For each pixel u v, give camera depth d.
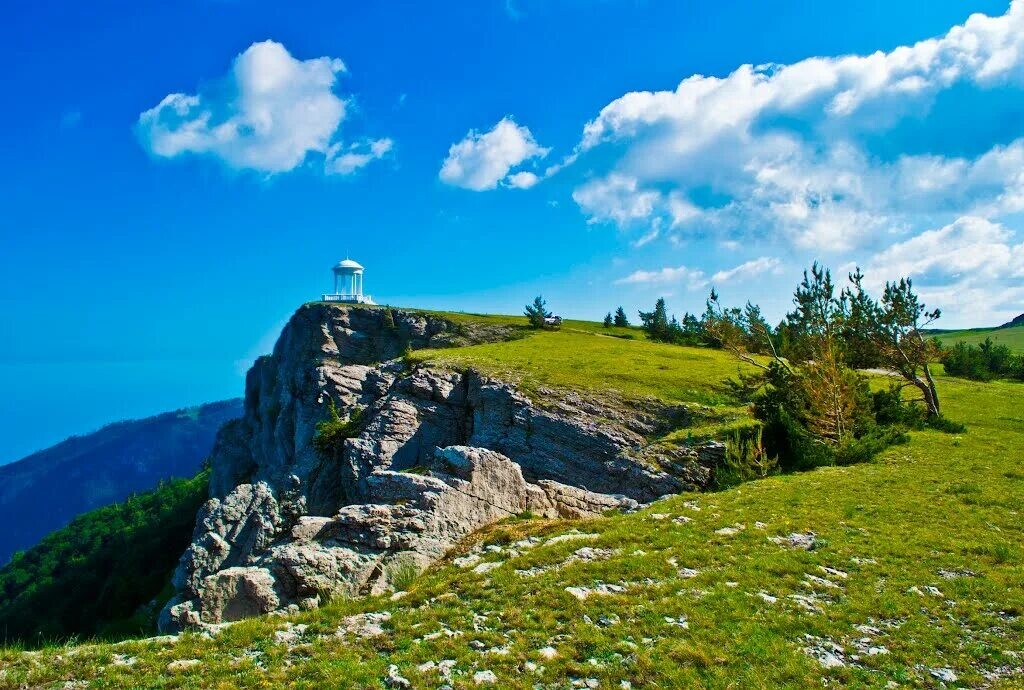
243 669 14.69
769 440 52.47
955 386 80.25
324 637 16.80
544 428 66.81
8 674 14.20
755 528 25.58
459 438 76.19
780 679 13.54
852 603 17.78
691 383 75.00
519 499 32.72
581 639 15.43
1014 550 22.38
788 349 70.25
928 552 22.31
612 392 72.38
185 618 20.67
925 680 13.77
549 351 98.81
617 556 22.44
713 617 16.58
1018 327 191.25
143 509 157.62
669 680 13.43
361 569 23.59
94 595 110.88
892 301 61.09
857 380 53.84
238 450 156.00
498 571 21.69
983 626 16.44
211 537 43.41
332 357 143.62
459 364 86.19
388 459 70.12
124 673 14.45
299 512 46.38
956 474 36.53
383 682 13.67
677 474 53.62
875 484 34.09
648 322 153.75
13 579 137.00
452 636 16.03
